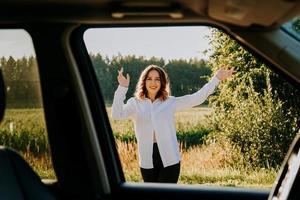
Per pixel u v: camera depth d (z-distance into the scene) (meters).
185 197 3.38
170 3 2.47
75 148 3.37
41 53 3.26
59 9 2.73
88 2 2.56
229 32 2.65
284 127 7.68
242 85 7.81
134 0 2.46
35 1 2.59
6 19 3.01
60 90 3.31
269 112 7.73
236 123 7.96
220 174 8.16
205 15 2.61
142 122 4.84
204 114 8.21
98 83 3.57
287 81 2.55
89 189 3.39
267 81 7.65
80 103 3.40
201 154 8.25
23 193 2.79
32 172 2.86
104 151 3.60
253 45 2.55
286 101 7.62
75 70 3.36
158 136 4.82
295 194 2.24
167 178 4.87
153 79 4.82
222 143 8.12
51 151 3.38
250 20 2.43
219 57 7.92
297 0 2.19
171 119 4.84
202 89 4.81
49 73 3.30
